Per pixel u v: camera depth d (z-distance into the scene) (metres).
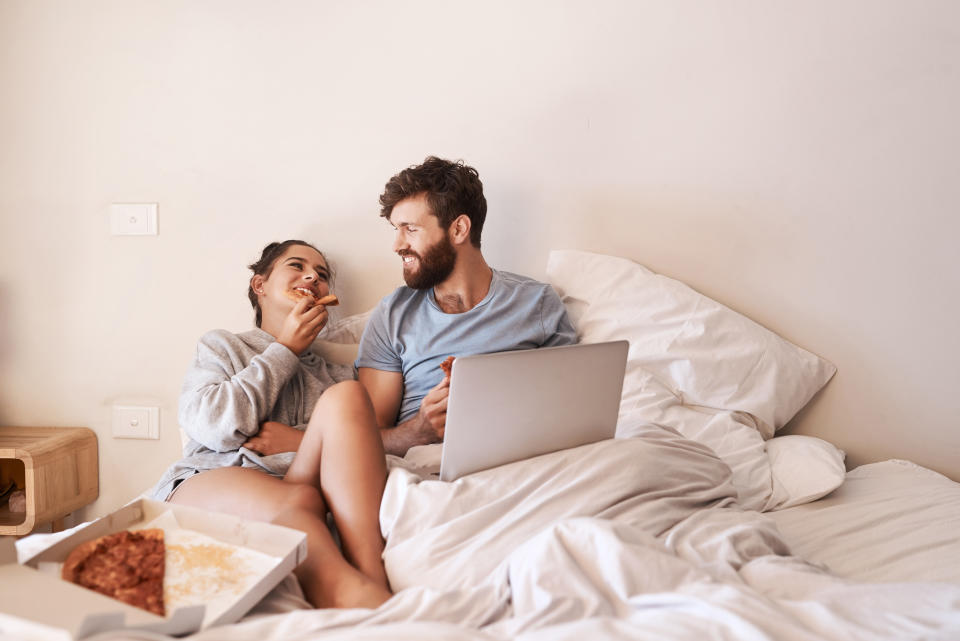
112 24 1.95
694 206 1.90
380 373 1.71
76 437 1.93
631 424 1.44
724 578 0.88
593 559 0.87
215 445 1.40
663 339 1.76
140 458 2.01
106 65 1.96
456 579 0.96
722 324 1.78
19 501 1.87
